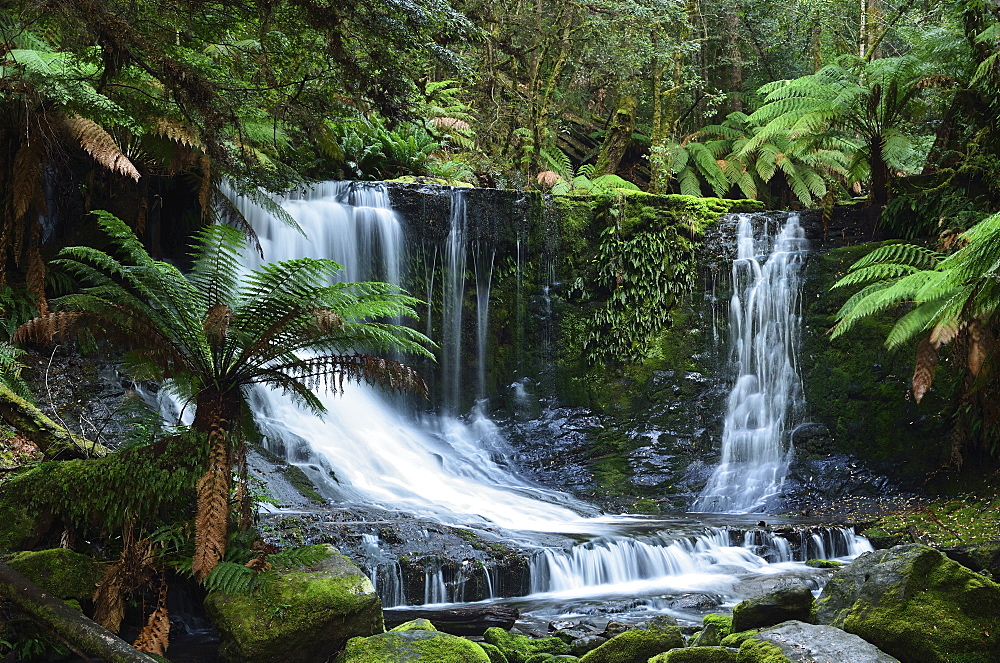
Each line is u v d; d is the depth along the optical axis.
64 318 5.28
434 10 7.13
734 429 12.98
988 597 5.26
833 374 12.45
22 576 4.46
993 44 11.98
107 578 5.37
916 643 5.14
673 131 19.33
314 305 5.55
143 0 7.12
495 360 13.73
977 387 8.12
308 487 9.14
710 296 13.84
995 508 9.64
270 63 7.89
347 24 7.23
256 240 9.51
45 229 10.01
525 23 15.72
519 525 9.15
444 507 9.64
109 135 9.01
